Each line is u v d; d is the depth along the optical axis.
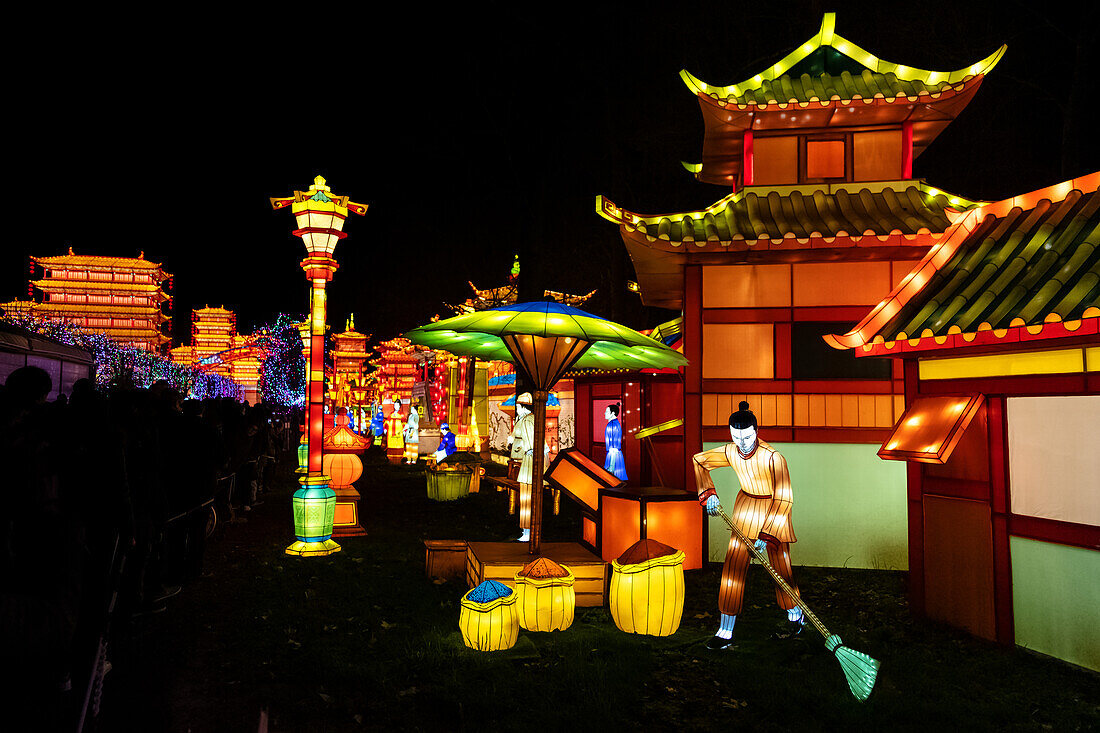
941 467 6.57
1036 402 5.73
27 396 3.94
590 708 4.54
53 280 41.75
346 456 11.37
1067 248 5.75
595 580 7.06
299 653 5.46
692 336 9.71
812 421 9.42
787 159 10.38
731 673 5.25
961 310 6.04
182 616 6.35
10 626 3.60
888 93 9.51
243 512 12.61
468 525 11.90
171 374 24.77
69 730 3.80
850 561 9.16
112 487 4.27
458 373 28.11
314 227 9.09
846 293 9.59
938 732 4.40
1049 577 5.59
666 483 13.98
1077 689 5.10
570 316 6.90
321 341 9.29
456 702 4.57
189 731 4.17
